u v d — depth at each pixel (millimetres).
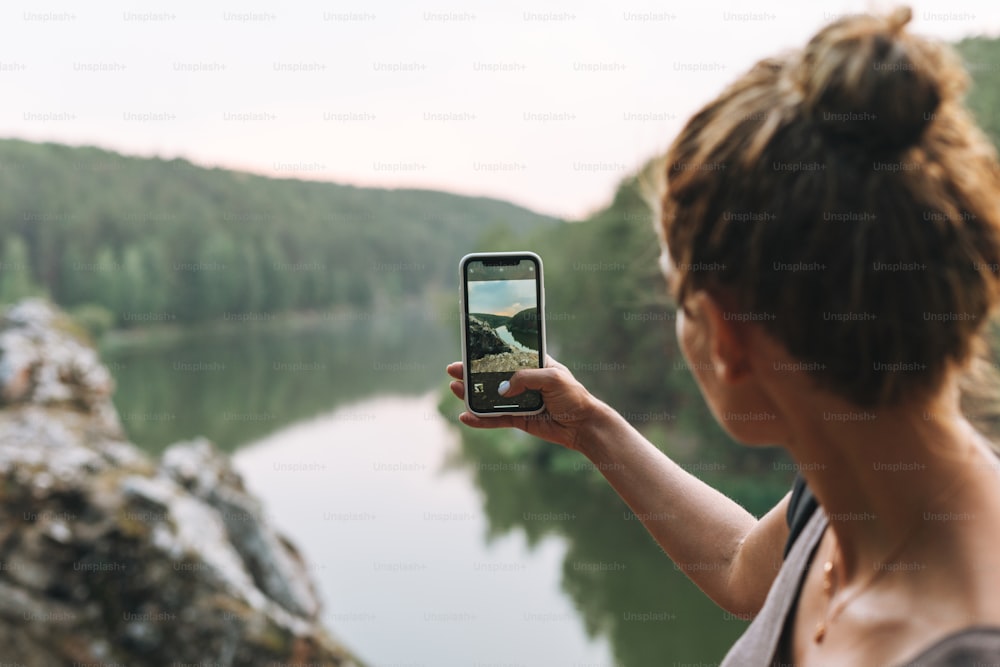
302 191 88562
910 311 517
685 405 23078
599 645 13156
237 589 7402
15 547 6891
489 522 20406
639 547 18328
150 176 78000
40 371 9617
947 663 494
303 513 20875
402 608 14680
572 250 29938
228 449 28766
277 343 64500
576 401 1215
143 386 43219
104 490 7535
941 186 516
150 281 69125
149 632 6875
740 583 1069
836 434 564
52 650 6445
